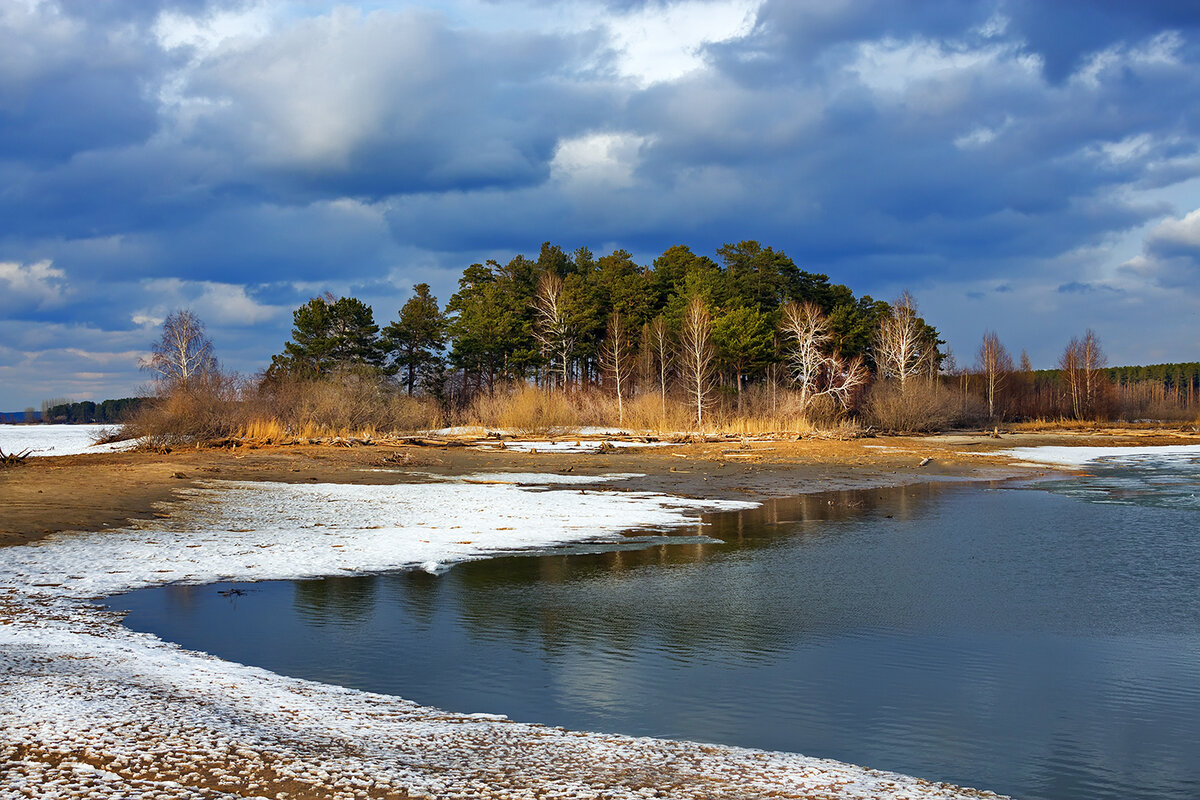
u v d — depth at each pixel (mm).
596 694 8859
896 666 9977
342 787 5711
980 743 7691
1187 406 106625
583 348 74062
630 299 76812
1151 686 9336
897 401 67312
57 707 7070
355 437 45250
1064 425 81562
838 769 6719
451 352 72062
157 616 11664
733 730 7895
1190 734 7957
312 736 6840
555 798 5730
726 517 22328
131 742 6348
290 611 12141
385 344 68062
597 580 14562
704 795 5945
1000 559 16656
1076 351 91812
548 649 10516
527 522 20625
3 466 29734
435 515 21422
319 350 63719
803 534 19578
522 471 33312
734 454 42594
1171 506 24547
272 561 15516
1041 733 7945
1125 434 65750
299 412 46188
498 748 6863
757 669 9805
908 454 43469
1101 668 9961
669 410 60062
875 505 24938
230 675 8828
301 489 25531
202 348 57375
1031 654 10500
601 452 43094
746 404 65688
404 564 15641
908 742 7699
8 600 11984
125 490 23250
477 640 10859
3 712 6910
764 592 13750
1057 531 20062
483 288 77688
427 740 6969
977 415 80188
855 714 8375
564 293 72375
